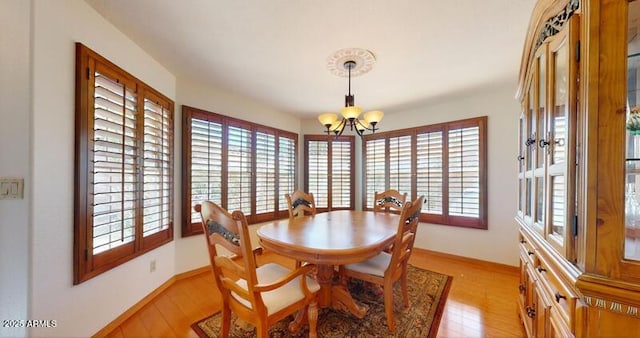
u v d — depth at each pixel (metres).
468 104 3.24
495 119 3.04
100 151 1.68
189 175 2.74
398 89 2.96
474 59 2.22
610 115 0.75
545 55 1.17
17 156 1.32
